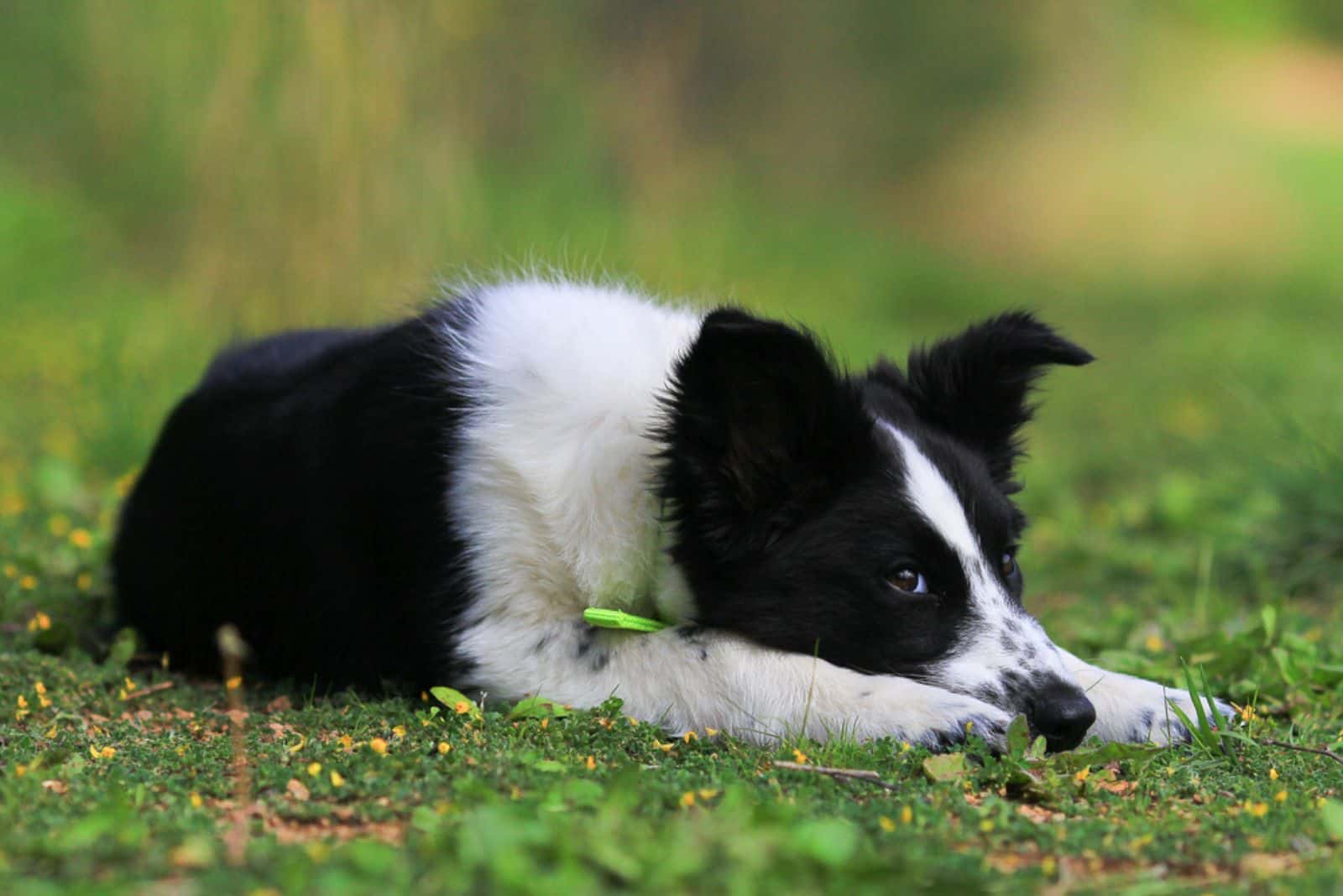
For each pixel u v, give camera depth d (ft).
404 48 60.90
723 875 13.60
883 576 22.03
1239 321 84.64
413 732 21.03
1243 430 54.19
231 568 27.12
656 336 25.07
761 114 107.86
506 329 25.16
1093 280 105.29
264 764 18.61
